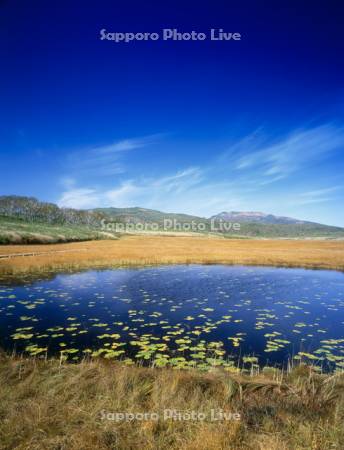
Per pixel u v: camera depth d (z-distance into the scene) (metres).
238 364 7.84
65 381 5.46
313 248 53.44
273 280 22.22
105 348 9.09
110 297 16.06
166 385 5.28
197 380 5.64
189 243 66.00
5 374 5.73
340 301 15.74
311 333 10.75
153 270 27.16
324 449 3.70
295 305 14.80
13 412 4.39
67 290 17.75
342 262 31.84
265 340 10.00
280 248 52.75
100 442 3.86
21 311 13.10
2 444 3.78
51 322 11.60
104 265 29.69
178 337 10.16
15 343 9.41
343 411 4.49
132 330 10.80
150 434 4.00
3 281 20.56
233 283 20.75
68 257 30.98
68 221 124.25
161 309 13.78
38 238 56.00
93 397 4.95
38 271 25.17
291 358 8.60
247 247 54.81
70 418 4.29
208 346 9.41
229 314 13.12
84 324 11.39
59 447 3.79
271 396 5.17
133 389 5.21
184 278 22.70
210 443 3.75
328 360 8.47
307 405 4.76
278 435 3.94
